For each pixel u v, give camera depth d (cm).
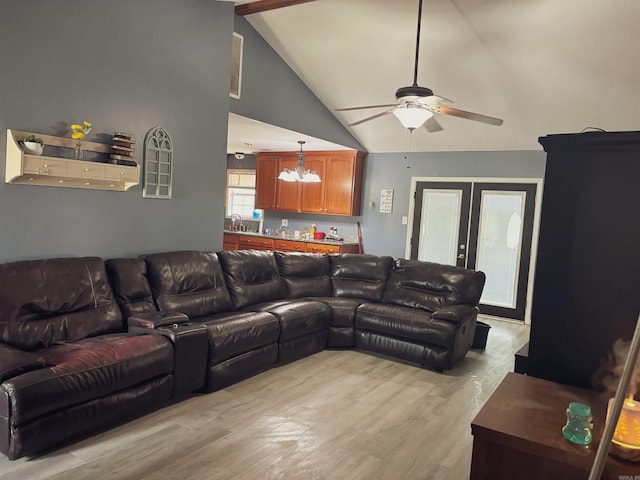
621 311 170
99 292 329
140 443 264
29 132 312
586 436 147
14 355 240
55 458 243
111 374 264
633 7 371
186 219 438
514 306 635
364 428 299
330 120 669
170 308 368
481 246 657
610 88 461
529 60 463
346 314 464
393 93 576
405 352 432
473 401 353
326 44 529
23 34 305
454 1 415
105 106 359
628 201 164
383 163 732
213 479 234
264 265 471
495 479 161
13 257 314
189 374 319
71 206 345
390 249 733
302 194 785
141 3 378
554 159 176
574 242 176
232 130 611
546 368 188
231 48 466
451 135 634
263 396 340
